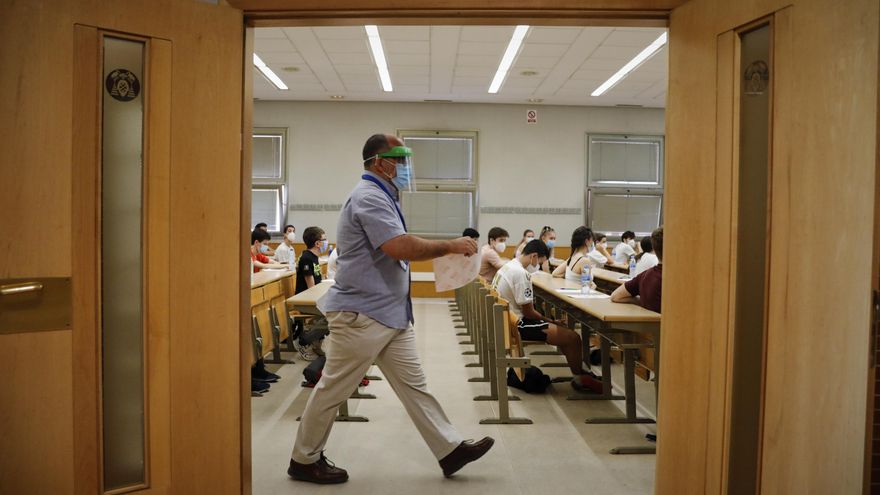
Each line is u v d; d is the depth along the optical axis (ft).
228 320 6.79
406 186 8.68
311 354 16.01
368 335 8.16
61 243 5.99
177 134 6.48
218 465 6.78
